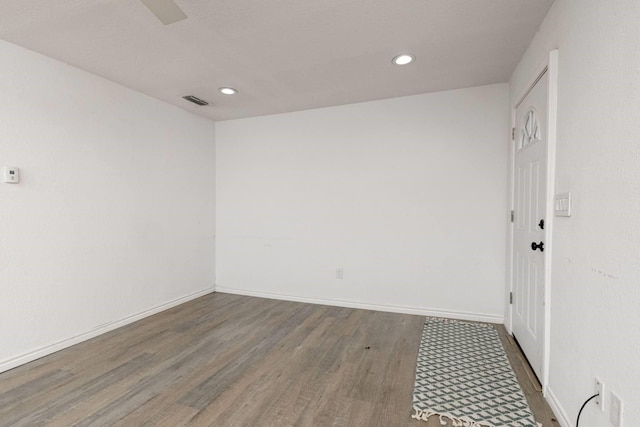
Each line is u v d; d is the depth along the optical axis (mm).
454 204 3197
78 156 2658
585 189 1418
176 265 3678
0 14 1878
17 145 2258
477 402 1851
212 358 2406
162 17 1541
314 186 3766
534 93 2170
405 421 1701
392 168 3416
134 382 2076
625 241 1128
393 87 3088
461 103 3141
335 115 3643
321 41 2225
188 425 1675
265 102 3504
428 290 3320
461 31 2094
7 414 1751
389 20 1969
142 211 3248
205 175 4113
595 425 1311
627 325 1111
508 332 2848
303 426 1669
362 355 2445
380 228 3484
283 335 2836
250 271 4129
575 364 1500
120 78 2857
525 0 1771
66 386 2025
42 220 2412
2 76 2176
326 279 3740
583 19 1446
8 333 2223
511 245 2797
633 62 1089
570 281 1563
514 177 2715
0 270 2178
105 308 2881
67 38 2170
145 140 3270
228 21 1971
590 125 1378
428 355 2436
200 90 3158
